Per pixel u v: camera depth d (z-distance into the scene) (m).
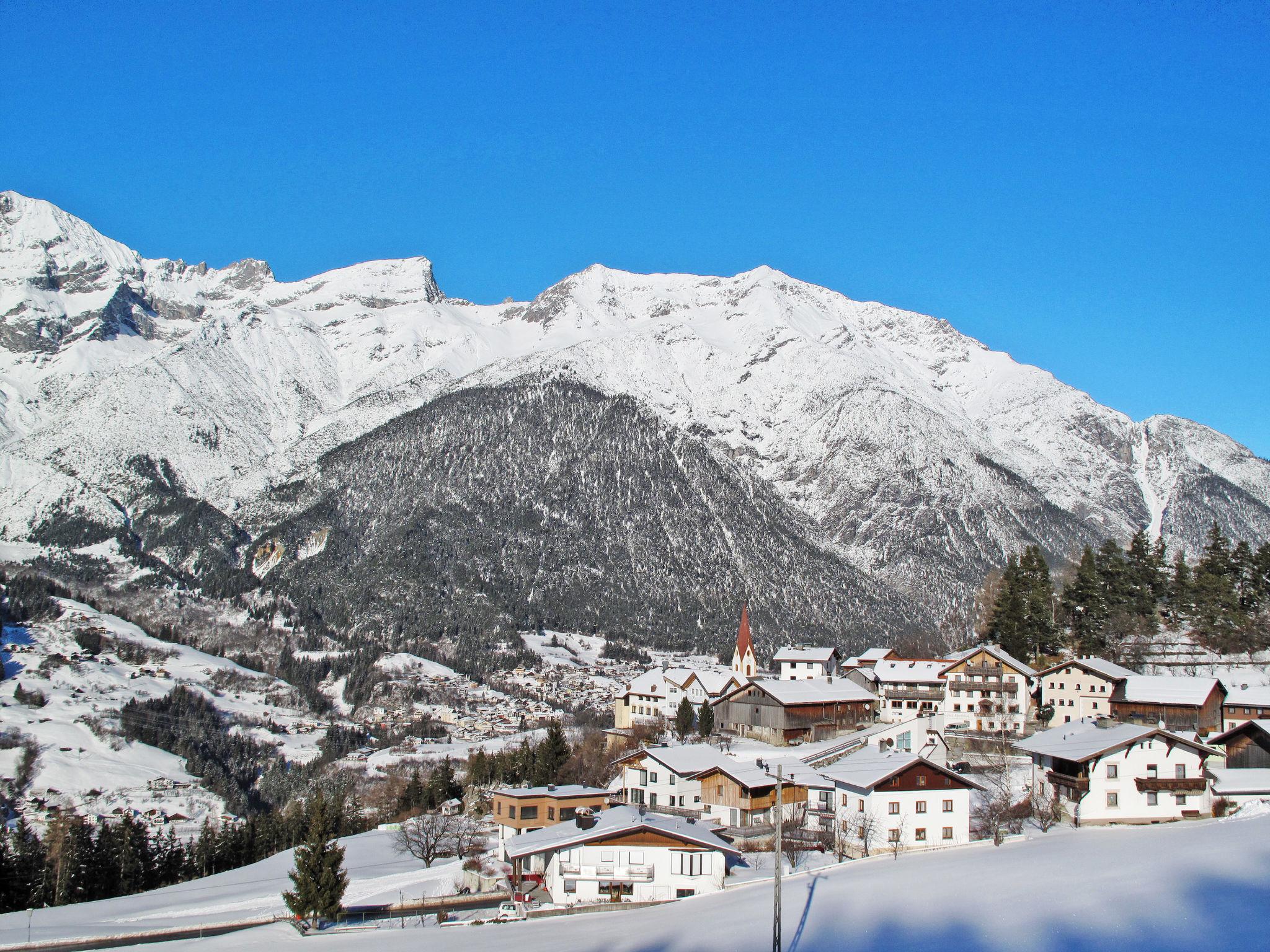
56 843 156.00
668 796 121.19
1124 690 155.25
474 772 193.12
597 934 82.38
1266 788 112.25
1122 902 75.12
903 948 70.19
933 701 168.12
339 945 88.50
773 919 80.06
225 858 172.38
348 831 182.12
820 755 138.12
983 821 109.44
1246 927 67.75
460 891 109.25
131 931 106.50
